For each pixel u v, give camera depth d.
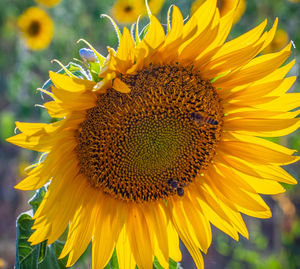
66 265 0.42
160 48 0.40
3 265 0.75
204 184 0.44
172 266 0.44
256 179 0.44
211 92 0.42
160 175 0.43
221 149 0.44
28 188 0.39
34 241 0.40
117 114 0.41
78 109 0.40
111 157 0.42
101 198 0.43
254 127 0.42
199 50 0.41
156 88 0.41
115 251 0.45
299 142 0.73
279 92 0.42
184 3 0.82
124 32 0.38
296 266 0.82
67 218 0.41
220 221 0.44
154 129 0.42
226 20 0.40
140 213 0.44
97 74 0.39
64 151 0.41
